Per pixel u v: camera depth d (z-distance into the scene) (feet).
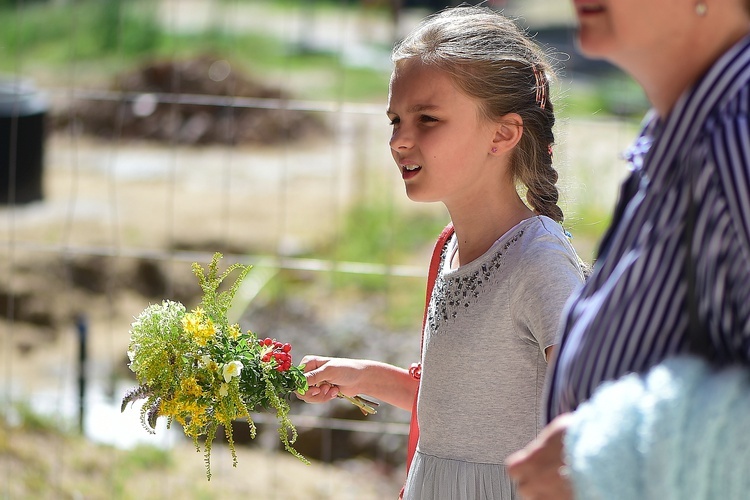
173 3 101.60
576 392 7.36
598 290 7.44
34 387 36.06
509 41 11.05
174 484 25.18
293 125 75.87
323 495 26.63
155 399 11.78
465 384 10.62
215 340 11.87
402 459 29.73
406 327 39.58
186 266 46.19
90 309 43.65
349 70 100.89
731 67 6.76
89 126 77.15
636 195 7.39
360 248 50.19
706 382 6.65
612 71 81.30
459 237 11.21
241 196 60.44
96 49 103.40
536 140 11.14
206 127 76.69
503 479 10.52
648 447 6.55
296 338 38.65
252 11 119.03
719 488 6.48
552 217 11.48
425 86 10.78
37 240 50.55
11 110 52.70
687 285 6.84
